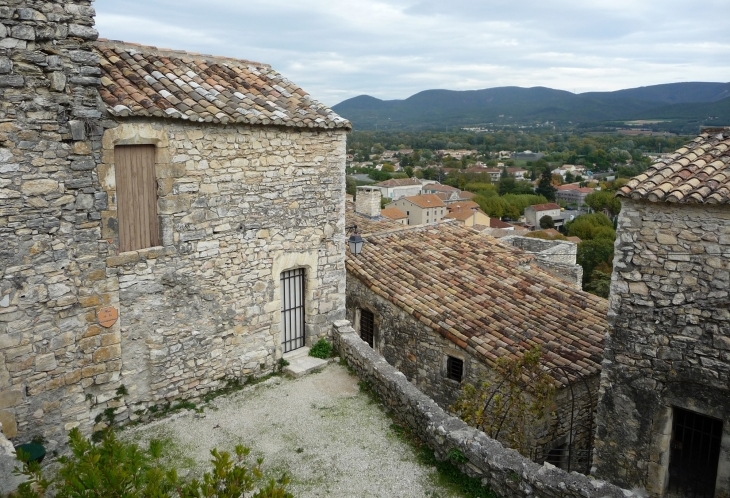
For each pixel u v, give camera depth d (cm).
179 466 752
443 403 1153
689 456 781
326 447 810
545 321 1183
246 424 869
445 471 749
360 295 1335
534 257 1568
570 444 989
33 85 676
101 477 405
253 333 992
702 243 723
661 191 735
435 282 1309
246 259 956
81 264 750
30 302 707
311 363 1066
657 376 775
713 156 814
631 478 812
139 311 830
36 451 699
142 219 825
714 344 724
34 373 721
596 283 3816
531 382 973
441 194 9381
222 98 916
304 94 1070
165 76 905
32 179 689
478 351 1061
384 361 995
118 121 762
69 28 694
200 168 867
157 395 872
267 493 421
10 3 645
